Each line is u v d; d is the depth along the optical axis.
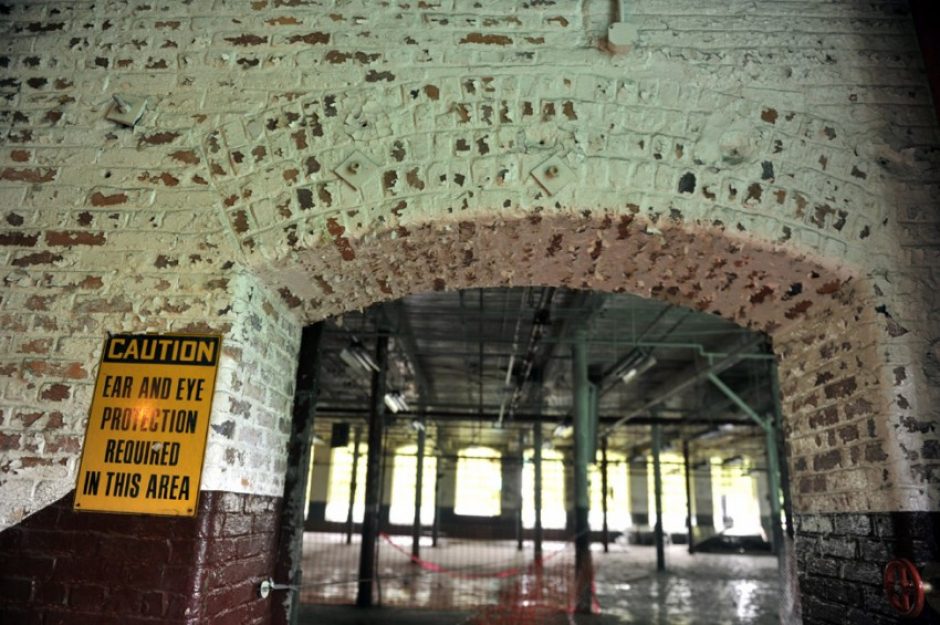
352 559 13.63
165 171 2.48
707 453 21.66
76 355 2.28
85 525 2.10
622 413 16.44
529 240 2.52
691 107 2.51
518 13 2.65
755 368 10.96
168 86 2.59
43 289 2.35
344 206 2.40
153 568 2.03
